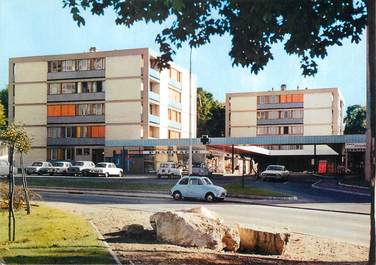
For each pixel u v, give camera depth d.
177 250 10.77
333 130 85.31
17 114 68.19
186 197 28.44
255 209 23.61
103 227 14.56
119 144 59.19
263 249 12.31
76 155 65.44
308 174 65.00
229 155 69.00
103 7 9.35
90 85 65.25
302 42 9.71
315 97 86.38
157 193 32.03
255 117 89.88
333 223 19.08
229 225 12.53
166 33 10.17
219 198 27.66
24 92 68.06
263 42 10.00
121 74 63.53
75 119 65.56
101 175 50.81
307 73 10.70
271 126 88.88
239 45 10.05
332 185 40.50
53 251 9.75
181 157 65.44
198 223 11.92
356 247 13.41
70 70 66.06
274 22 9.41
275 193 30.61
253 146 59.56
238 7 9.30
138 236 12.76
